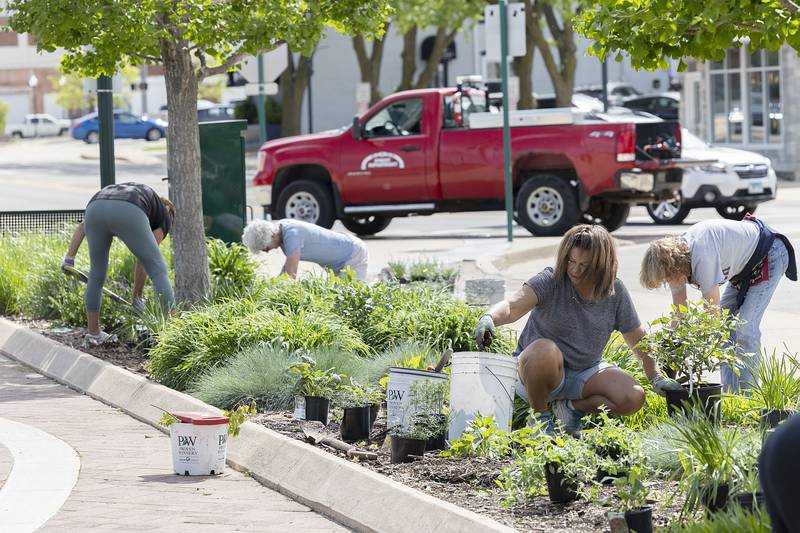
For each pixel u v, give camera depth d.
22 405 10.97
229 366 10.76
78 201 40.16
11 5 13.25
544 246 24.17
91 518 7.32
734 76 46.88
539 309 8.77
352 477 7.49
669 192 26.52
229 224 17.88
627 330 8.85
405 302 12.53
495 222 31.81
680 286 9.47
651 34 8.22
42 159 65.00
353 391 9.60
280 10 13.88
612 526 6.20
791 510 3.86
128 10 12.73
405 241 26.52
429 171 26.88
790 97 44.38
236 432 8.62
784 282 19.03
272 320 11.52
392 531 6.80
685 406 8.13
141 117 82.56
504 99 24.12
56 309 15.32
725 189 27.36
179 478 8.37
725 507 6.40
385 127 27.38
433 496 7.23
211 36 13.46
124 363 12.20
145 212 12.66
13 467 8.59
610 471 7.05
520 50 23.56
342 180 27.38
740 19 7.86
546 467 6.98
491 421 8.05
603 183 25.80
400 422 8.70
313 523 7.25
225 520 7.29
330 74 67.56
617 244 24.81
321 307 12.26
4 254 17.58
